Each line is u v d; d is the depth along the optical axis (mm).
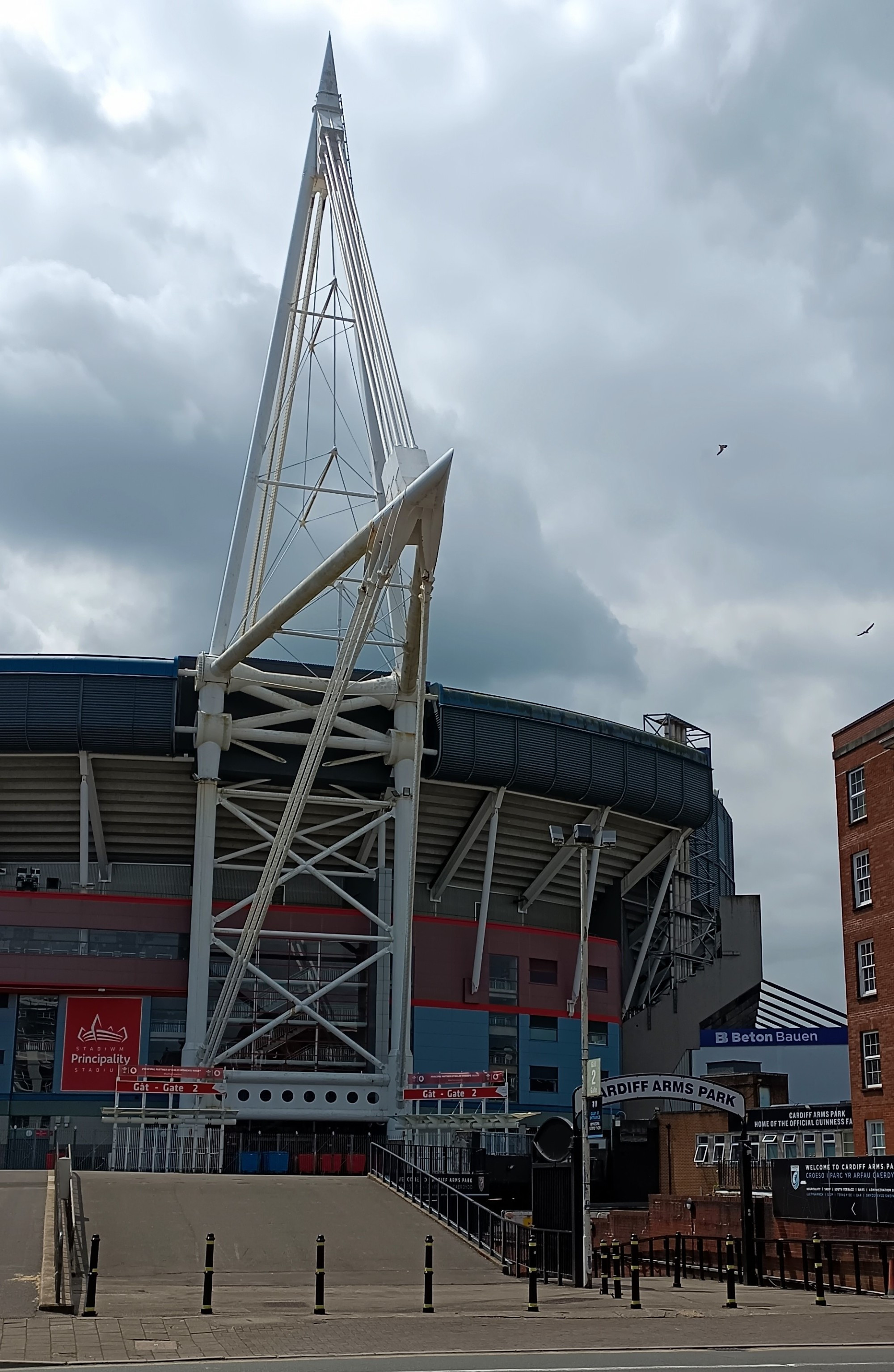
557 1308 25125
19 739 69812
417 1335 19922
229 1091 65250
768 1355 17609
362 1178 48156
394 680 71562
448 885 85000
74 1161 63594
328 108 74000
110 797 74812
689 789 84000
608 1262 33688
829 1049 78562
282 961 74562
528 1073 79062
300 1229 37219
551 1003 81062
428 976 77438
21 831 77375
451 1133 68000
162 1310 23516
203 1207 39625
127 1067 70312
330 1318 22656
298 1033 72938
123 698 70000
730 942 87562
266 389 71750
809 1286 32156
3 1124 69750
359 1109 66375
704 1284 33844
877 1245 30906
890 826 45188
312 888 81875
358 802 70562
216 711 68875
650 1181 62188
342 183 71938
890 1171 33094
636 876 88625
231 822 77375
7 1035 71000
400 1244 36250
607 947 84812
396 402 64750
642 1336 20234
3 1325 20438
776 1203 36781
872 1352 18188
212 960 74250
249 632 64438
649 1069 84938
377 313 68188
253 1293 27562
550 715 78312
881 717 45969
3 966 70875
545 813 81062
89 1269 25453
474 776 75688
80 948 72375
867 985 45844
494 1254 35312
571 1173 31562
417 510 53062
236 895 80125
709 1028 85500
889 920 44750
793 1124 47062
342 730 72875
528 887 86938
